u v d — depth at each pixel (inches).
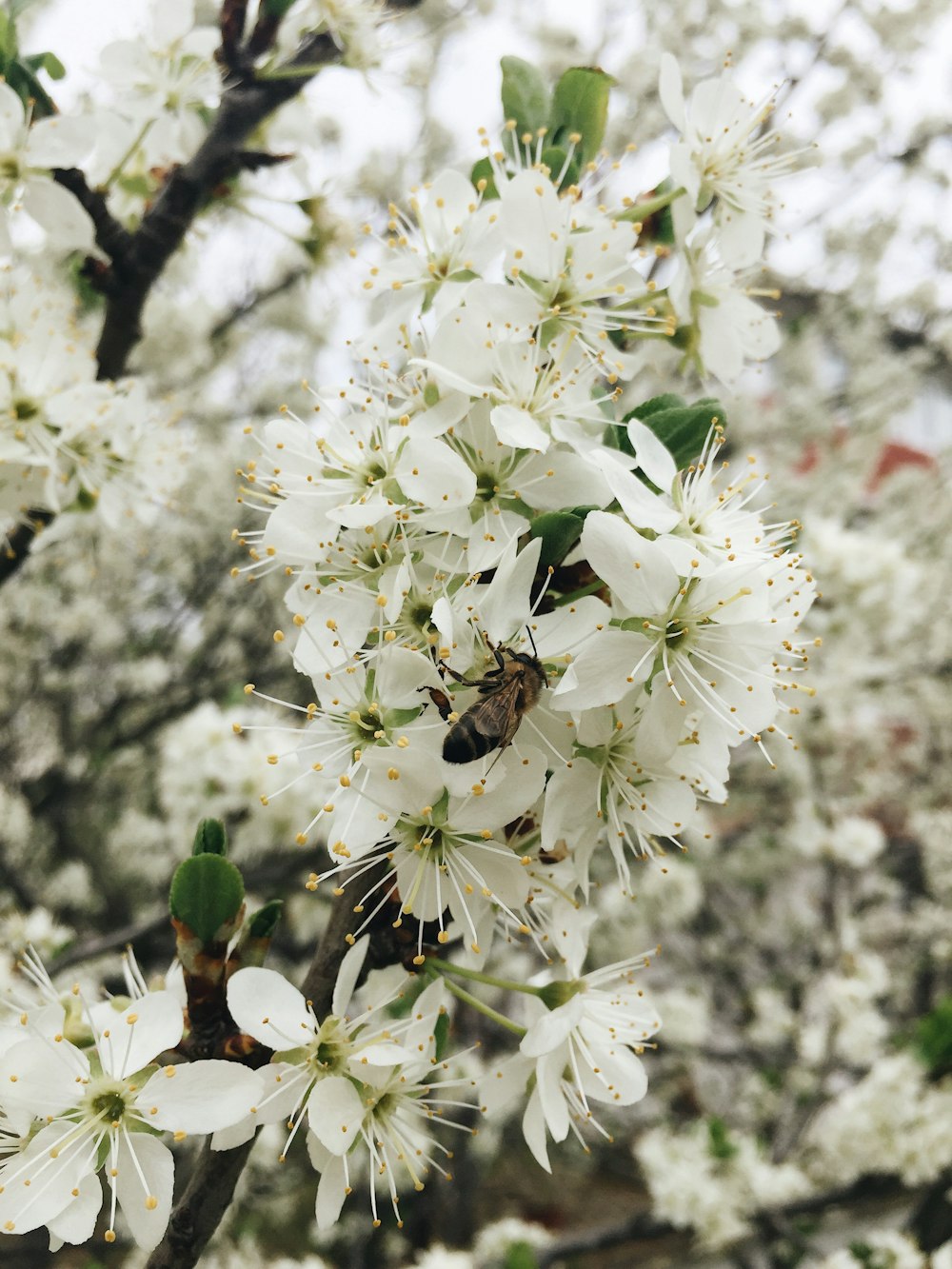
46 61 7.5
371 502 4.5
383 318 5.6
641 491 4.4
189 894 4.4
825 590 16.3
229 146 7.4
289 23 7.5
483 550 4.4
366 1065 4.4
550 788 4.4
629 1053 5.0
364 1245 18.4
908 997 23.7
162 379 18.1
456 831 4.4
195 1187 4.6
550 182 5.4
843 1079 17.9
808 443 25.7
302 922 15.4
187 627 22.4
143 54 7.6
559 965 5.2
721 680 4.6
